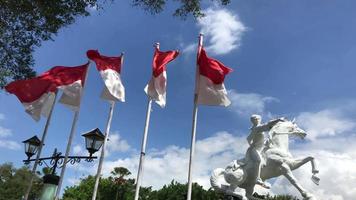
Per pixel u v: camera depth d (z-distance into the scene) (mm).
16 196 50031
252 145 14008
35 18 13445
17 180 50406
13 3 12602
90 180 58500
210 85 12398
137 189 12258
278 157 14023
